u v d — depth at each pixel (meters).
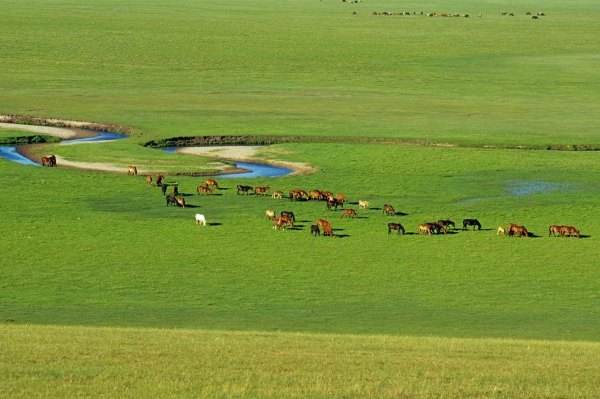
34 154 66.69
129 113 82.50
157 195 55.91
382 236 47.88
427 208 54.09
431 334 33.25
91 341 27.27
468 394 21.94
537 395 22.00
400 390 22.06
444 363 25.02
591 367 25.05
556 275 41.94
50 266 42.09
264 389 22.00
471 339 30.66
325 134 74.38
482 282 40.84
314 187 59.00
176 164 64.25
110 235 47.28
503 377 23.53
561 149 71.50
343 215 51.88
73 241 46.12
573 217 52.34
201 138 72.62
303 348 26.88
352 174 62.22
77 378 22.77
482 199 56.28
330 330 33.69
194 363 24.38
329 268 42.50
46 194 55.44
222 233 47.94
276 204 54.22
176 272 41.56
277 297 38.34
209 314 35.84
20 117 79.62
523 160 66.56
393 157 66.75
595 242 47.31
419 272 42.12
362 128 77.38
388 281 40.81
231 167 64.19
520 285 40.47
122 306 36.75
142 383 22.39
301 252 44.88
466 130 77.50
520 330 34.25
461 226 50.34
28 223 49.22
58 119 79.25
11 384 22.14
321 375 23.28
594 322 35.56
